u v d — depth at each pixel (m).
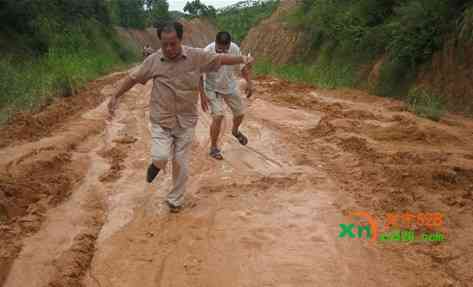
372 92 14.44
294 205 5.39
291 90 14.44
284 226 4.88
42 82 13.34
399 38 14.23
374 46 17.09
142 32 61.34
